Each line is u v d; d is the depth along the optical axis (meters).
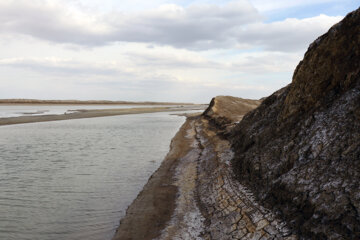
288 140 13.16
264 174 12.93
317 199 8.90
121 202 14.09
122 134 39.72
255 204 11.35
